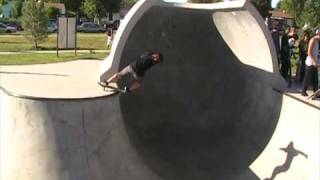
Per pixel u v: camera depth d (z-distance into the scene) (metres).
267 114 12.16
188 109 15.05
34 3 31.25
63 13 69.00
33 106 9.95
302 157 9.92
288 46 13.86
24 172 10.12
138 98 15.07
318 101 10.42
